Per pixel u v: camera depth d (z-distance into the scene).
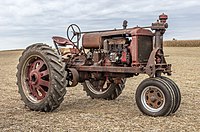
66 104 7.46
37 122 5.48
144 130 4.93
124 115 6.05
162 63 6.20
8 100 7.99
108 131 4.88
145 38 6.45
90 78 7.20
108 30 6.98
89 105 7.30
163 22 6.23
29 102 6.67
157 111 5.80
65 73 6.40
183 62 24.09
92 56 7.10
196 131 4.89
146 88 5.91
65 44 7.31
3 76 15.32
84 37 7.28
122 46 6.55
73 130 4.94
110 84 7.92
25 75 7.01
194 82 11.93
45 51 6.55
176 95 5.78
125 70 6.30
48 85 6.43
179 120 5.58
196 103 7.43
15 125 5.26
